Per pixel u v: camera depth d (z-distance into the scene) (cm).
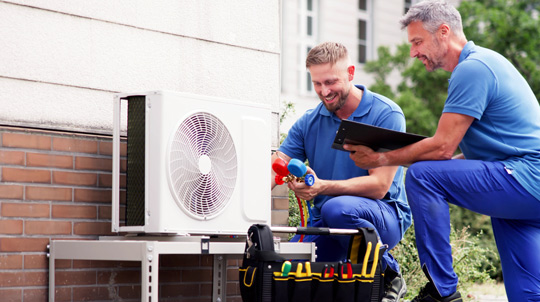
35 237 317
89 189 336
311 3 1473
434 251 324
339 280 305
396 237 369
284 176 354
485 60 334
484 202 329
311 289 301
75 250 308
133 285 351
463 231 616
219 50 387
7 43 316
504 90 332
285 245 322
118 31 351
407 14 355
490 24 1320
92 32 342
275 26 413
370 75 1530
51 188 323
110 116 347
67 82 333
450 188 327
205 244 299
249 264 294
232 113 325
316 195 361
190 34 376
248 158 330
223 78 388
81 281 333
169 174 300
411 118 1297
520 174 326
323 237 379
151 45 362
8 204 310
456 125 328
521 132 333
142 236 319
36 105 323
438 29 347
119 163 319
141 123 308
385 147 338
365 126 318
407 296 525
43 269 319
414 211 329
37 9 325
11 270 309
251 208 330
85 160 336
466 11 1334
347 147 338
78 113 336
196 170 310
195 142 311
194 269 373
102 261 340
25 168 317
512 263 349
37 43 325
